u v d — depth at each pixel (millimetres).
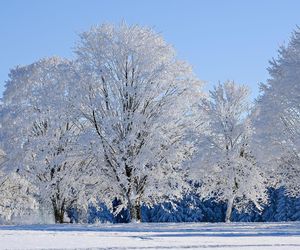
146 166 30266
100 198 32938
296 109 31250
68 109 31656
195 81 32156
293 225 23328
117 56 31188
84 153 31359
